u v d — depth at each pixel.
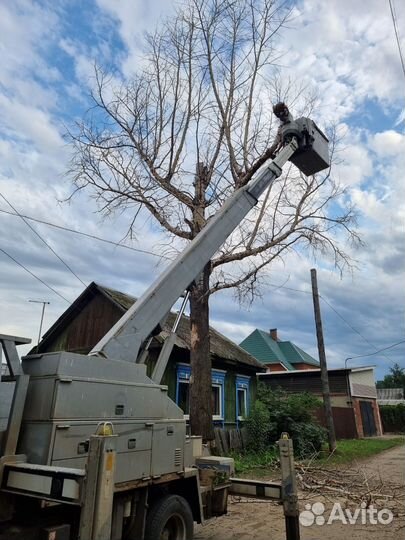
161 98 10.71
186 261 5.54
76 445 3.33
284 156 7.39
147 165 10.48
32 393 3.46
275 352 41.03
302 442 14.09
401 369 67.31
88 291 15.83
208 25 10.91
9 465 3.15
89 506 2.69
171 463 4.32
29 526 3.19
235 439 13.38
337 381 27.08
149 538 3.96
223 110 10.81
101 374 3.78
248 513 6.96
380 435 29.83
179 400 13.66
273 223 10.63
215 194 10.40
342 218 11.95
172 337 5.48
